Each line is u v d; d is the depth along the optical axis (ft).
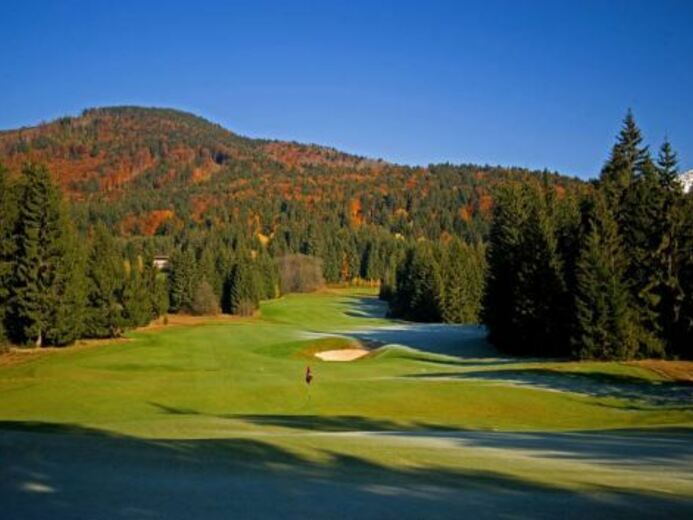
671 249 165.07
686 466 42.39
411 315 356.79
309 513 28.25
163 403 93.76
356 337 244.63
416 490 33.04
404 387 103.40
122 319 231.30
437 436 58.85
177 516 27.35
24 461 38.06
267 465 39.29
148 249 400.67
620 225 181.88
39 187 185.98
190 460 40.19
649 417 85.87
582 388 109.91
